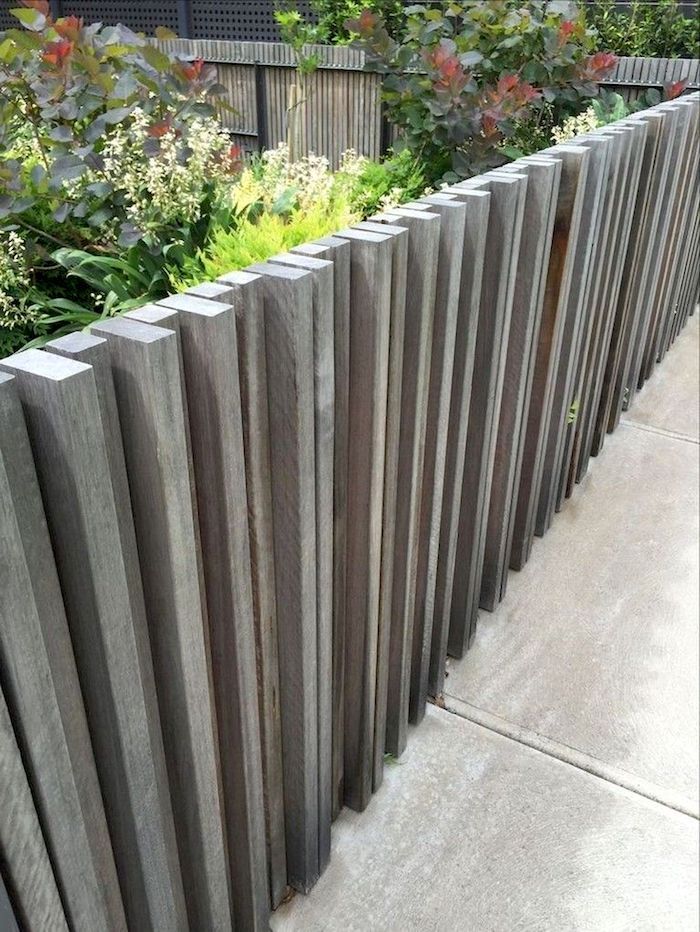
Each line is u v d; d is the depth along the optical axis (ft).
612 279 8.32
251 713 3.88
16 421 2.22
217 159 8.66
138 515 2.88
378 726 5.41
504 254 5.15
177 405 2.70
